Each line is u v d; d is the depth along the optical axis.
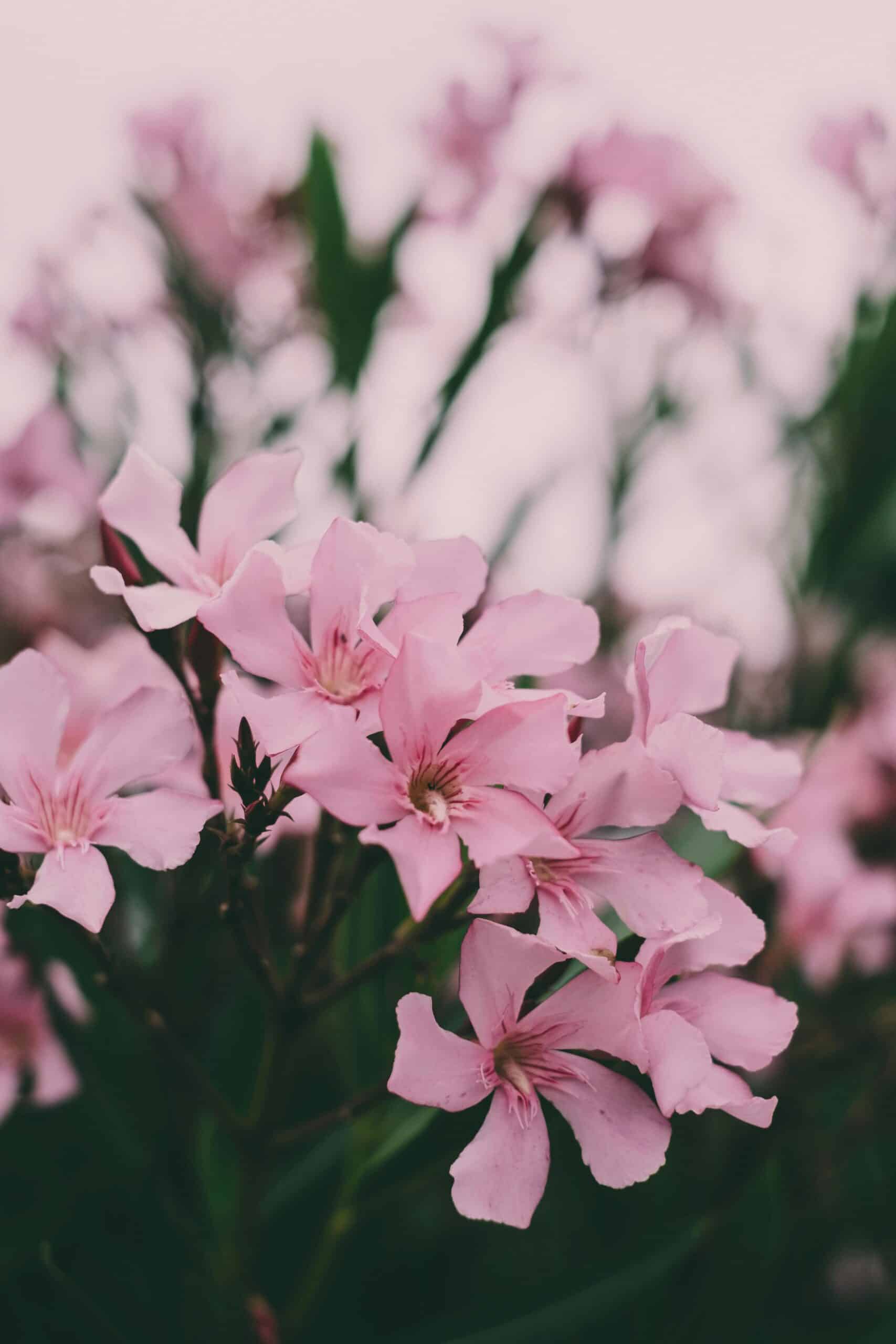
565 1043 0.38
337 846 0.40
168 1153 0.45
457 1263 0.50
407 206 0.58
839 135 0.64
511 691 0.38
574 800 0.39
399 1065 0.37
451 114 0.62
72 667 0.47
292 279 0.63
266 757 0.39
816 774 0.57
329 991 0.41
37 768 0.39
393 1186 0.43
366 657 0.39
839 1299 0.50
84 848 0.39
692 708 0.41
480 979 0.37
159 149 0.64
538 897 0.38
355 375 0.57
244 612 0.38
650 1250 0.45
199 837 0.40
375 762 0.37
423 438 0.55
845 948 0.52
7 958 0.46
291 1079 0.44
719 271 0.64
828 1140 0.51
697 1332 0.47
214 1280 0.43
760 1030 0.39
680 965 0.39
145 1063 0.46
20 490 0.60
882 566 0.61
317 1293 0.44
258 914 0.40
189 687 0.41
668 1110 0.37
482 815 0.37
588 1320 0.45
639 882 0.38
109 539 0.41
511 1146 0.37
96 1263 0.44
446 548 0.40
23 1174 0.47
